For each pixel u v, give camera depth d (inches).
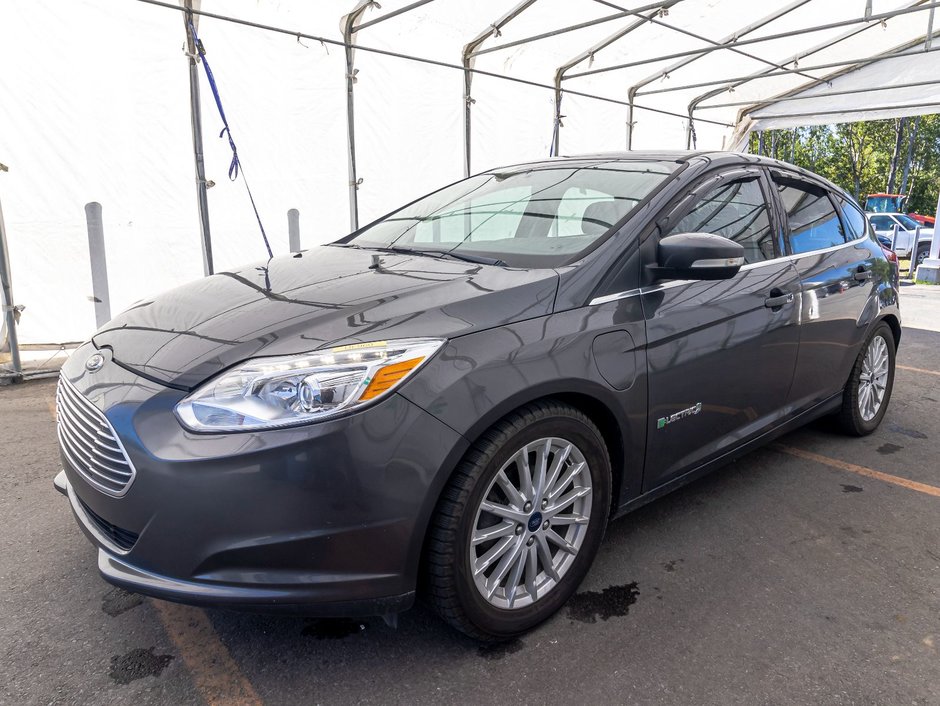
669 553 99.3
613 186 102.0
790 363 115.4
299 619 82.7
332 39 248.2
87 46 202.2
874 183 1459.2
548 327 77.0
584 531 83.7
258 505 62.9
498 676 73.2
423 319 71.5
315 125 250.2
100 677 72.4
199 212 225.3
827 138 1491.1
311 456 62.8
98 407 69.8
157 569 66.0
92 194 210.1
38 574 91.9
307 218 254.4
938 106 400.8
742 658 76.4
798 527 108.0
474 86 299.1
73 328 213.6
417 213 122.2
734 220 106.8
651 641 79.3
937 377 206.1
